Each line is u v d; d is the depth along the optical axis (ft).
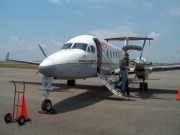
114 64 51.06
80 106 28.04
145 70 40.57
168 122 20.59
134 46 41.96
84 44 35.29
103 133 17.30
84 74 33.73
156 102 31.37
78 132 17.49
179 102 31.50
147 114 23.76
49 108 24.49
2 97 34.14
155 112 24.80
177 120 21.34
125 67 34.42
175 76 101.30
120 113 24.14
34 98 33.58
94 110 25.68
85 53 34.12
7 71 114.42
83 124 19.75
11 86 48.47
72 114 23.65
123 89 34.53
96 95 37.60
